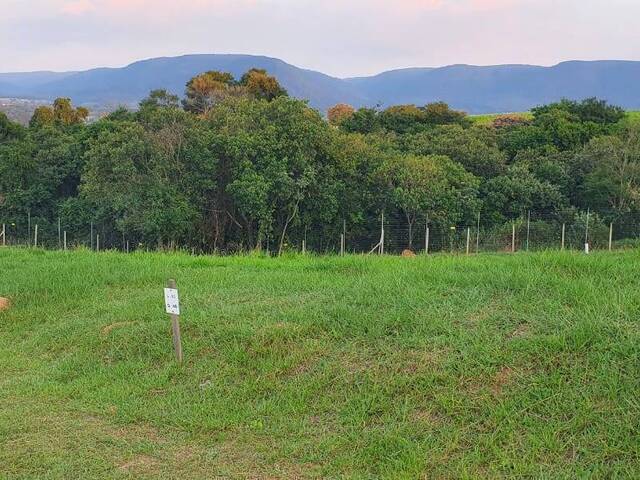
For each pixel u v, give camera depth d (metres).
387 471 4.30
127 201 25.86
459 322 6.08
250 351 6.33
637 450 4.02
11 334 8.47
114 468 4.62
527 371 5.04
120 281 10.46
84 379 6.47
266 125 26.48
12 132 45.84
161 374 6.30
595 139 33.44
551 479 3.94
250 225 27.66
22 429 5.31
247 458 4.70
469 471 4.18
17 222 36.22
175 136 26.33
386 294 7.21
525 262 8.12
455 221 27.92
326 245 29.41
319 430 4.95
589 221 26.88
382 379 5.37
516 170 32.06
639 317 5.46
